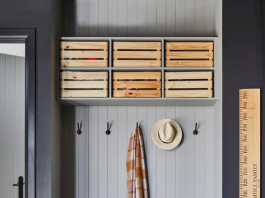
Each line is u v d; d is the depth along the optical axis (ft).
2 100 8.52
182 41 7.39
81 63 7.18
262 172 6.72
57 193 7.45
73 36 7.99
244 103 6.86
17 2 6.87
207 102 7.47
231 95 6.92
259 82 6.86
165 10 8.01
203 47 7.22
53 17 7.06
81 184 7.90
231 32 6.97
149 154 7.92
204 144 7.89
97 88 7.18
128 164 7.80
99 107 7.95
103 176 7.92
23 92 9.04
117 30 8.01
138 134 7.79
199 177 7.88
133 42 7.23
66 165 7.91
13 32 6.82
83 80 7.18
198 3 8.00
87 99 7.17
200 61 7.22
